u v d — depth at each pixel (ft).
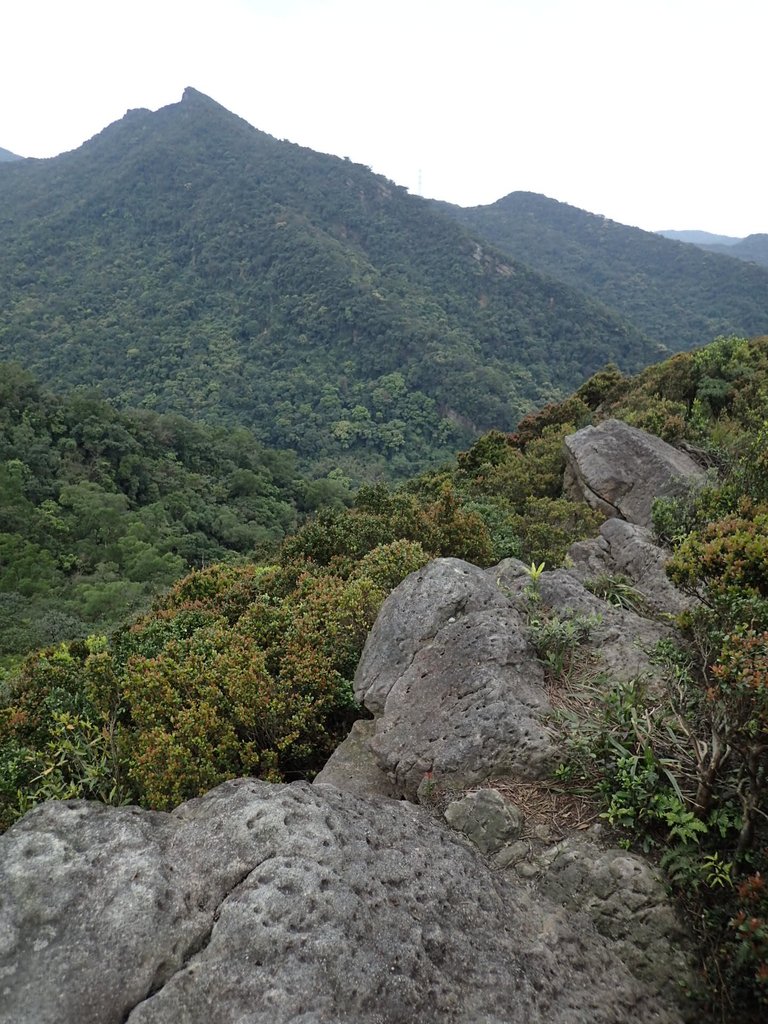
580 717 9.84
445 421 329.72
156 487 175.52
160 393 375.45
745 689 6.62
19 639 79.56
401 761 10.06
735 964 6.18
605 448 32.86
